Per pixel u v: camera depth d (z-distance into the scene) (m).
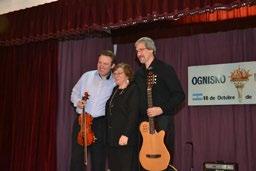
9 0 5.45
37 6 4.92
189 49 5.28
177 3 3.87
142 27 5.29
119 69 3.74
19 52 5.39
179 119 5.27
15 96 5.32
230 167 4.61
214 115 5.09
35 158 5.04
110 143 3.70
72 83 5.09
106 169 4.44
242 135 4.90
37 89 5.15
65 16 4.67
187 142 5.16
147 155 3.56
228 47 5.06
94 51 5.22
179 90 3.63
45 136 4.99
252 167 4.80
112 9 4.31
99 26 4.39
